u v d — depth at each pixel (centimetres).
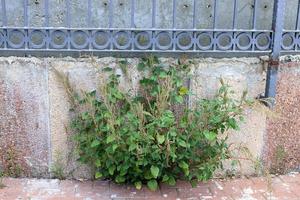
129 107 346
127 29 338
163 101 331
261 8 372
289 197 351
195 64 356
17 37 341
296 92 377
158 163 334
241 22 372
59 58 351
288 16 379
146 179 354
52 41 336
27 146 362
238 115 355
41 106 355
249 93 369
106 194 347
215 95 353
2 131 358
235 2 347
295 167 395
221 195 352
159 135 322
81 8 360
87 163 365
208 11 368
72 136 361
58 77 350
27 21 339
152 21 345
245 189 362
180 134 332
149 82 349
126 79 354
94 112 342
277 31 348
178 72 353
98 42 345
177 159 338
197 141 336
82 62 351
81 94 354
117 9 362
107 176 366
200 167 338
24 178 366
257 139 378
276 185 371
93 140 342
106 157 343
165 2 364
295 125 384
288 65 370
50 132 360
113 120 325
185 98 361
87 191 351
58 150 364
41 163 367
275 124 378
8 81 350
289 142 386
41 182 362
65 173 370
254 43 351
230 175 382
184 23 367
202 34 345
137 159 332
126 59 353
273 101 361
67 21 341
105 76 352
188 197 347
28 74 350
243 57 362
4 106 354
